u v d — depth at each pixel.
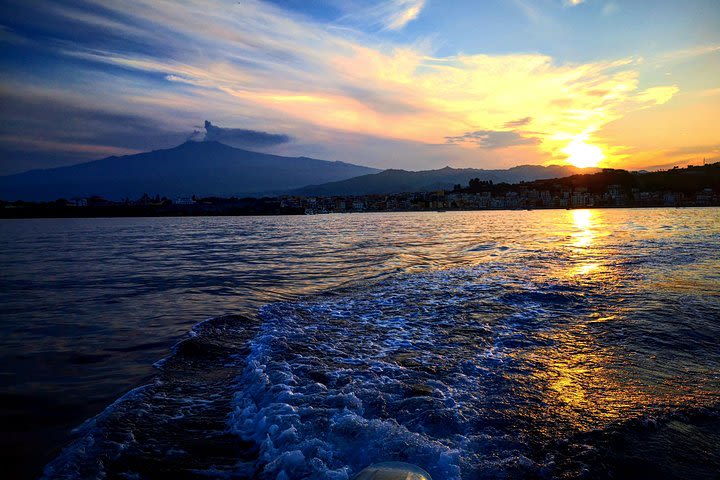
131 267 20.42
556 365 6.25
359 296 11.98
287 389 5.33
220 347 7.61
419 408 4.78
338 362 6.50
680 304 9.66
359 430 4.20
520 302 10.46
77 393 5.64
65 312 10.76
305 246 31.31
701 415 4.60
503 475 3.54
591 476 3.54
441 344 7.43
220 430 4.57
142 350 7.53
